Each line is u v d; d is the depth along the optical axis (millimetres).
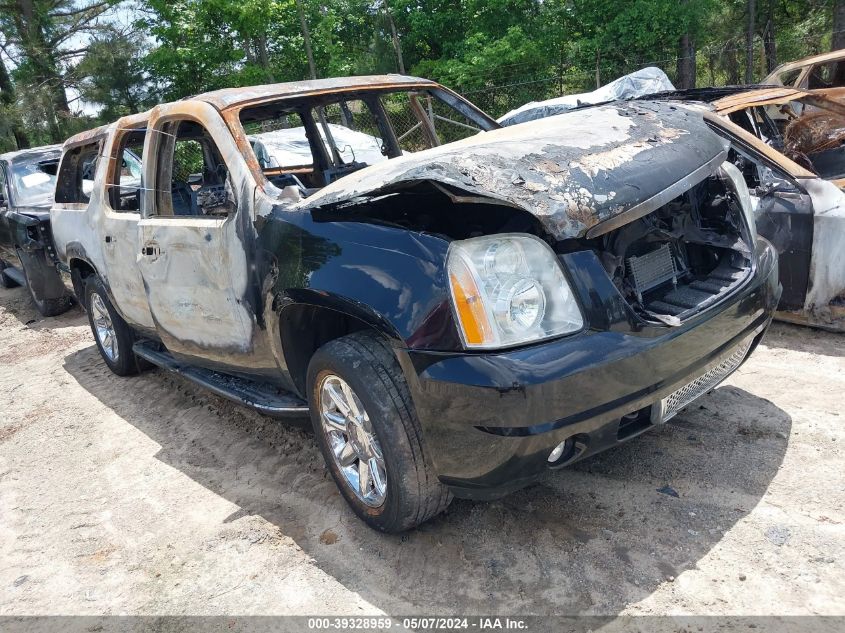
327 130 4641
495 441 2291
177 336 3947
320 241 2766
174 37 21016
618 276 2662
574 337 2350
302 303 2846
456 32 22000
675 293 2865
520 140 2781
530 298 2340
